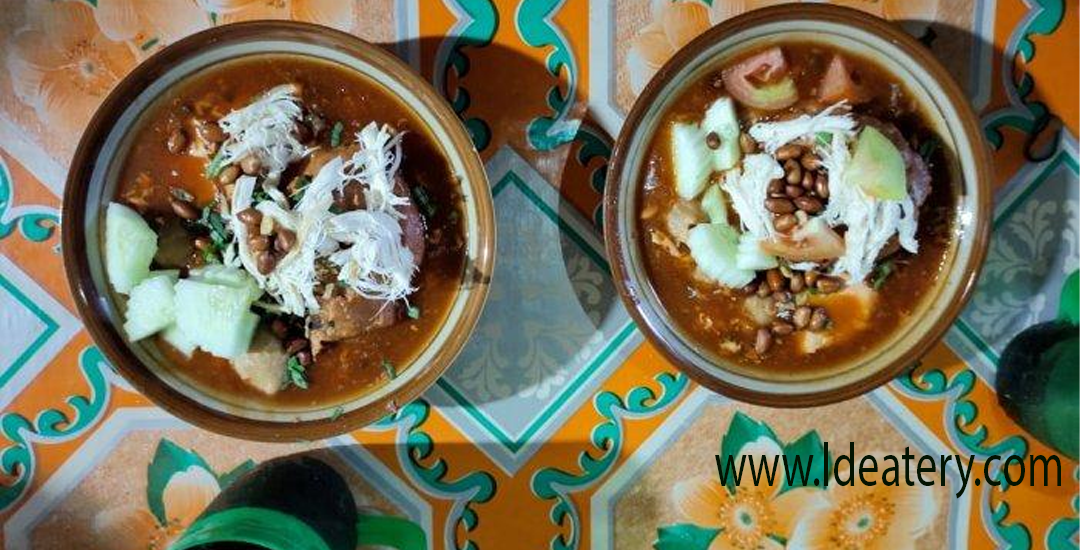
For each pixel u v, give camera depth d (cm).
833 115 46
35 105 49
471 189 46
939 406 54
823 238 46
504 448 53
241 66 45
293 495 48
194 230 47
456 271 47
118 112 44
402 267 45
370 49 44
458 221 47
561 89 50
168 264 47
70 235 44
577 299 52
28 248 50
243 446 52
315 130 46
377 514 53
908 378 53
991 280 53
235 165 45
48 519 52
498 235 51
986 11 51
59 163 49
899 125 47
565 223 51
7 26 48
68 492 52
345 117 46
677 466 54
